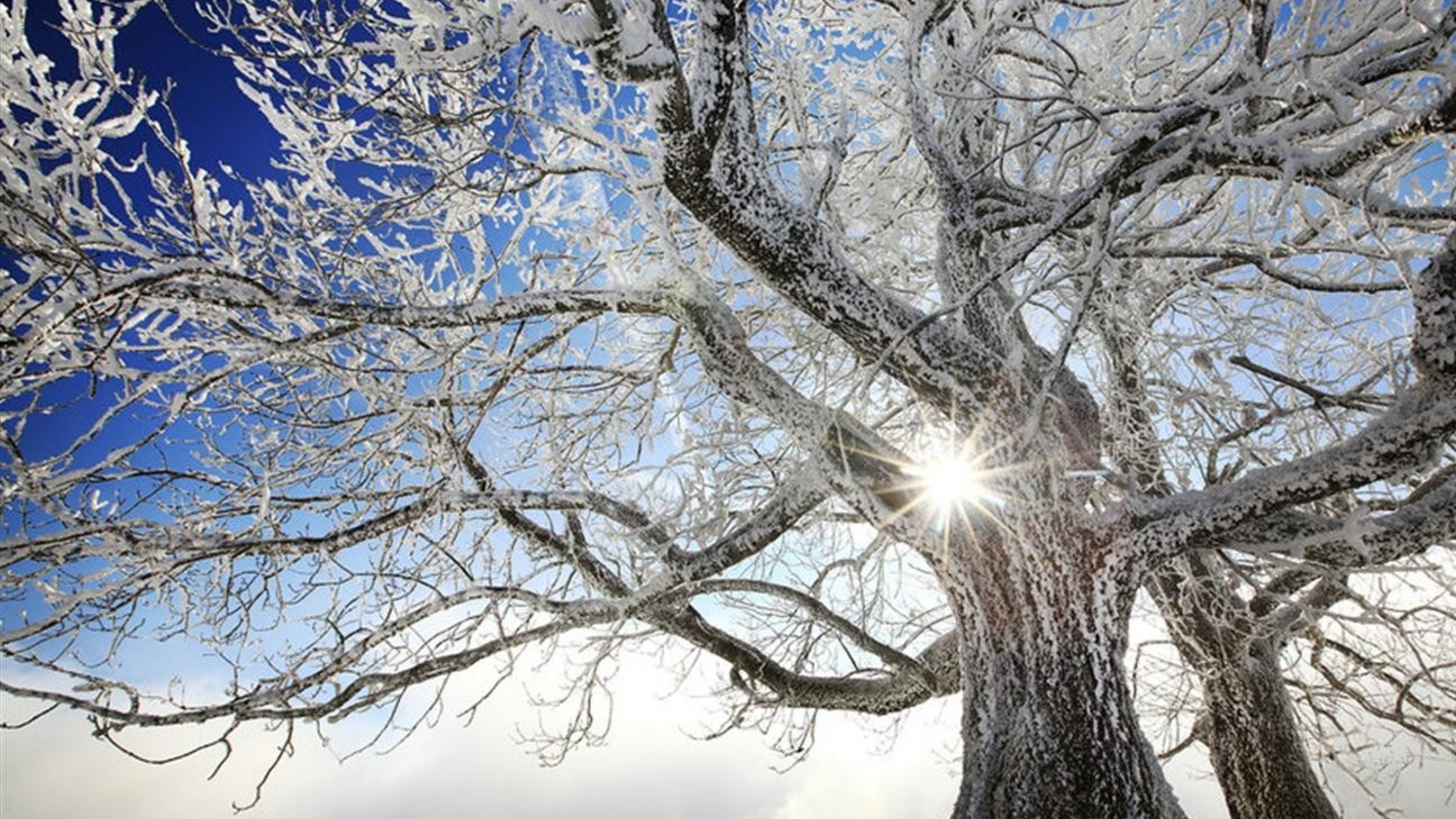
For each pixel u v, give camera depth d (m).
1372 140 2.85
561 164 4.82
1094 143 4.99
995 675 3.82
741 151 3.40
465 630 4.75
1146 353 5.86
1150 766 3.47
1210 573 5.91
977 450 3.89
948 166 4.70
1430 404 3.17
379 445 4.87
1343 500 5.35
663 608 5.56
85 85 3.39
